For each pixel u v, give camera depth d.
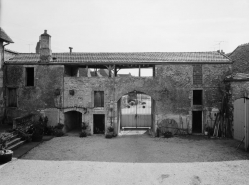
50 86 18.73
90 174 10.13
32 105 18.88
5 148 12.49
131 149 14.52
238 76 16.86
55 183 9.13
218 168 10.80
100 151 14.02
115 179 9.57
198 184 9.03
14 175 9.94
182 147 14.88
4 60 19.12
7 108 19.09
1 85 18.67
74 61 18.59
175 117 18.42
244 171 10.36
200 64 18.34
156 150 14.23
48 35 18.64
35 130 16.64
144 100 45.56
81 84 18.61
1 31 18.62
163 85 18.44
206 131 18.23
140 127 22.91
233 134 17.19
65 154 13.30
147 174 10.14
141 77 18.48
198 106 18.41
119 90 18.50
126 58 19.23
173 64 18.36
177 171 10.48
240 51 21.12
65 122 19.08
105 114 18.55
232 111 17.28
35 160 12.06
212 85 18.34
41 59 18.61
